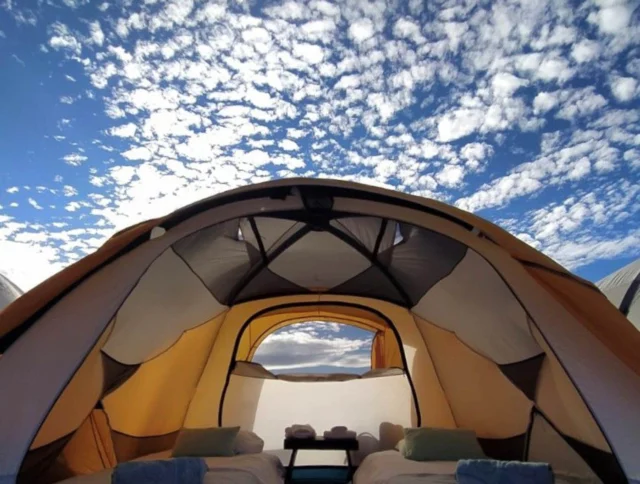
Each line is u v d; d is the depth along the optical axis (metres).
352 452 5.14
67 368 2.43
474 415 4.90
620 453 2.39
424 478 3.24
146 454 4.60
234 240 4.12
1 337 2.52
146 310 3.56
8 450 2.20
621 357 2.67
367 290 5.60
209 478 3.19
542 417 3.84
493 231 3.36
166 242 3.14
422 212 3.61
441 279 4.27
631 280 6.62
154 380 4.49
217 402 5.32
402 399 5.39
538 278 3.06
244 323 5.66
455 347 5.03
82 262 2.84
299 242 4.71
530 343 3.46
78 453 3.56
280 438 5.23
